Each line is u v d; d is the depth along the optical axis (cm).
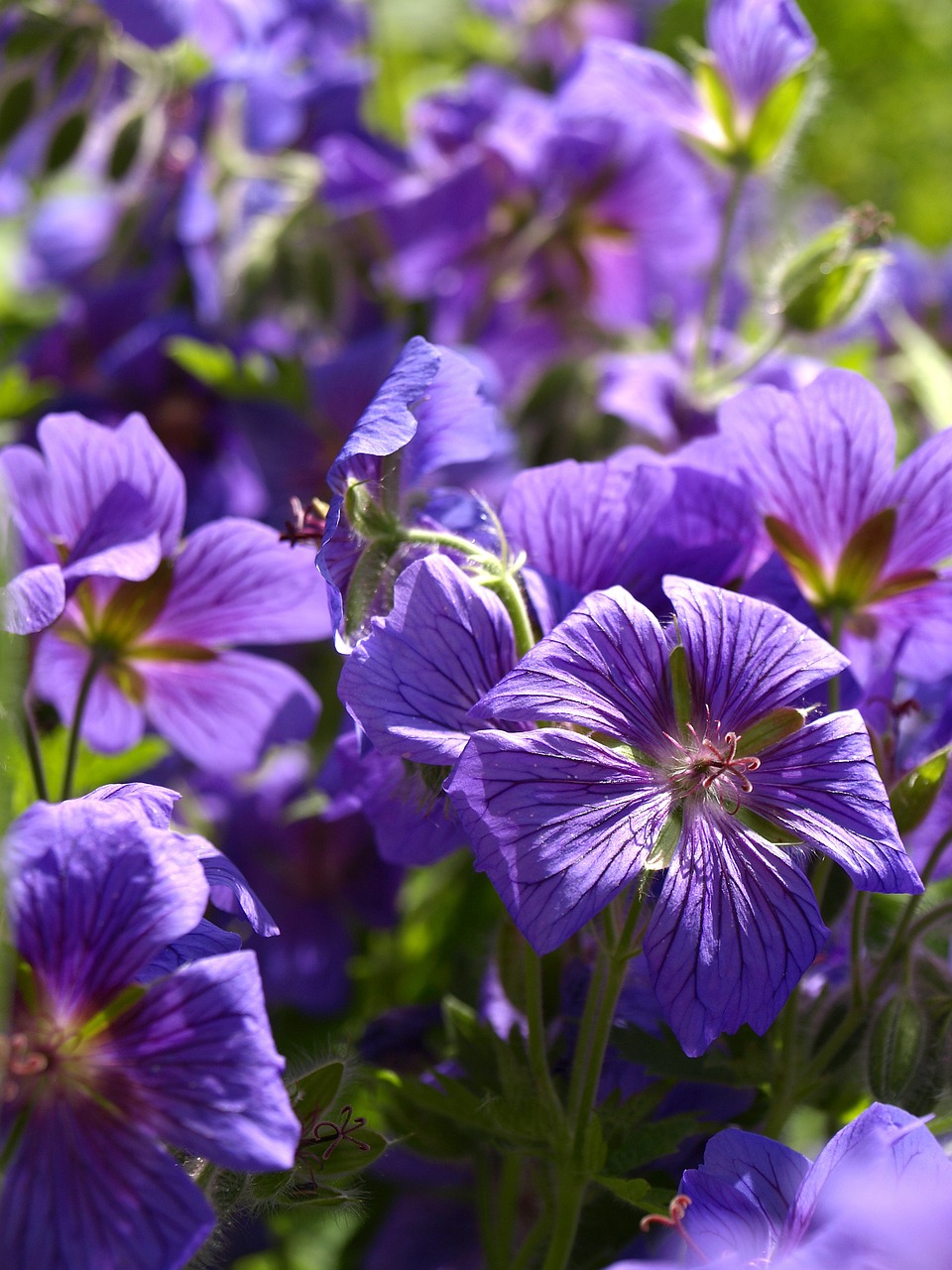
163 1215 23
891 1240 22
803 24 34
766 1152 24
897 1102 26
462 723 25
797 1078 27
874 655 29
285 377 39
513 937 28
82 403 41
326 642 37
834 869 27
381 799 27
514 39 60
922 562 28
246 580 29
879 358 47
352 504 26
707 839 25
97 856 23
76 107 42
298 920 35
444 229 45
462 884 36
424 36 67
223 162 44
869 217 33
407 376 25
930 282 49
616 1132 27
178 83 42
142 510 28
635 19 60
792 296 34
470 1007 33
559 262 47
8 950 23
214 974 23
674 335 44
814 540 28
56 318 47
